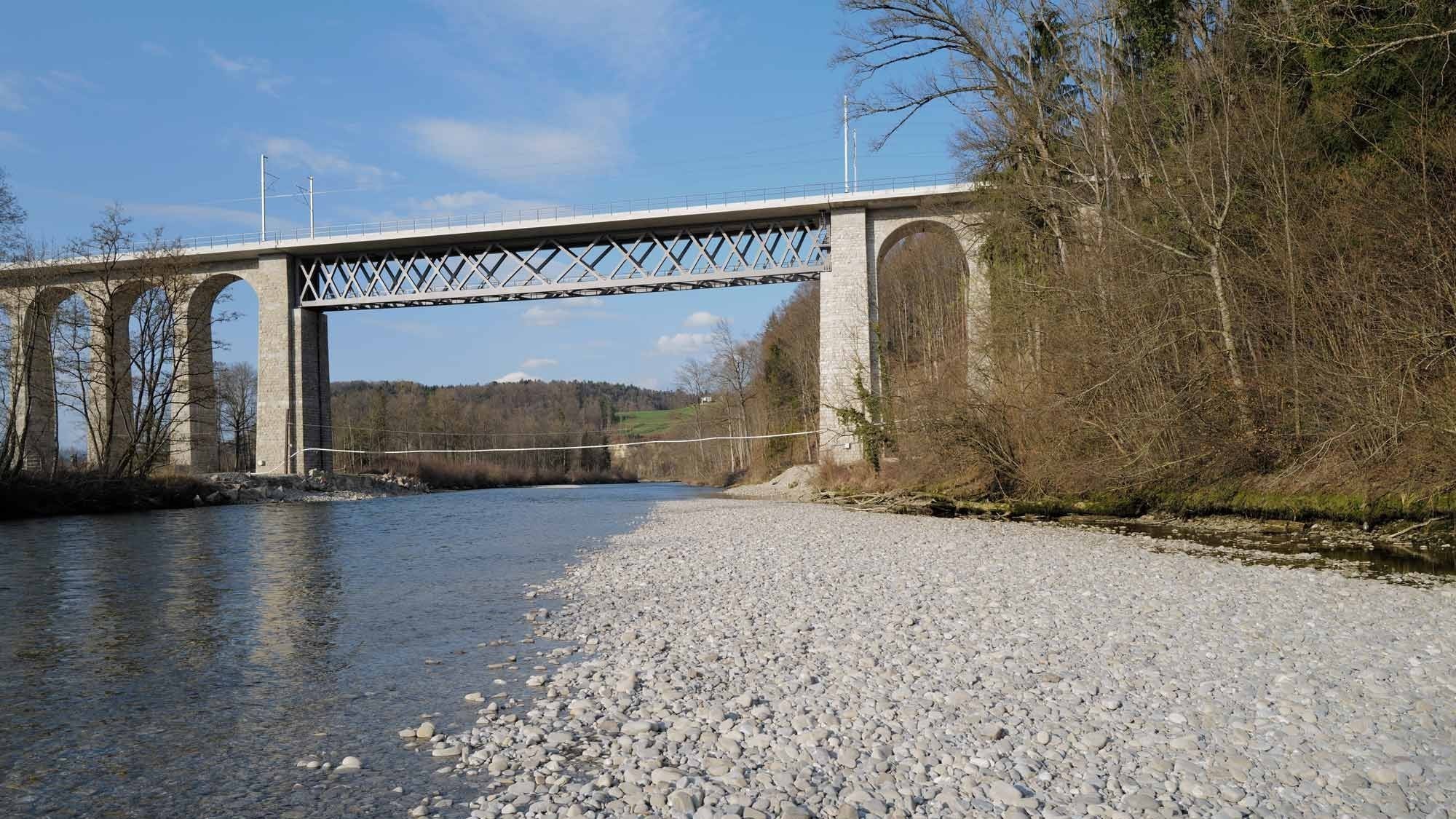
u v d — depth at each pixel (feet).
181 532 89.45
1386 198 68.54
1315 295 72.02
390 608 42.55
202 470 179.01
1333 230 72.69
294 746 22.71
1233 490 74.90
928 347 141.59
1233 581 45.44
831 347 161.68
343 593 47.32
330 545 74.38
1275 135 75.25
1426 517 61.21
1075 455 87.45
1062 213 96.89
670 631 35.22
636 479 386.11
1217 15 88.43
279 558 64.49
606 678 28.17
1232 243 76.59
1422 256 64.59
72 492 120.88
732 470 261.65
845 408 138.31
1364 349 66.18
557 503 151.02
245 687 28.50
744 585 46.47
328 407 201.16
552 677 28.89
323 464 197.57
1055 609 38.24
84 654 33.30
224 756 22.07
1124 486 82.99
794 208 164.96
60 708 26.30
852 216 162.20
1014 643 31.89
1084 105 96.78
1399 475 62.80
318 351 198.29
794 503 131.85
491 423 367.25
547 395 517.14
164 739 23.44
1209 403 76.79
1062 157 97.66
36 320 130.72
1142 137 91.40
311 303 192.13
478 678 28.96
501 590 47.73
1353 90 74.08
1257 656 29.63
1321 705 24.18
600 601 42.75
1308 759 20.34
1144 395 79.92
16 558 65.77
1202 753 20.89
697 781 19.19
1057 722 23.12
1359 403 64.64
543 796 18.63
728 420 282.36
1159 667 28.43
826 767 20.21
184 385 143.54
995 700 25.04
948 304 138.21
